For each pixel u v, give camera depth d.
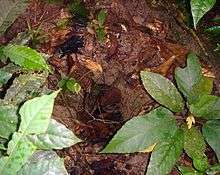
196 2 0.33
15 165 0.31
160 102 0.43
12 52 0.40
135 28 0.58
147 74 0.43
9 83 0.46
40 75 0.42
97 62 0.54
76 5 0.58
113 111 0.49
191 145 0.42
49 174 0.34
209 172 0.41
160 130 0.41
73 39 0.55
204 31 0.54
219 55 0.55
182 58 0.55
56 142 0.33
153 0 0.62
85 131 0.48
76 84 0.49
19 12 0.48
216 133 0.42
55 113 0.48
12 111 0.35
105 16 0.57
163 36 0.58
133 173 0.45
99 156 0.46
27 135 0.31
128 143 0.40
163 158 0.40
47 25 0.57
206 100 0.43
